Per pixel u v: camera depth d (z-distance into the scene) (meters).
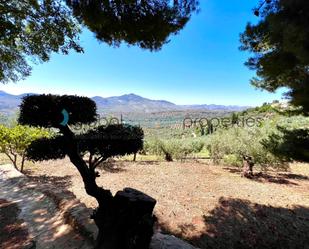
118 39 4.75
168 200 9.36
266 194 10.82
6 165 11.71
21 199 6.85
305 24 3.07
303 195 10.88
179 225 7.41
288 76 4.30
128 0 4.01
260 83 5.64
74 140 3.25
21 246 4.21
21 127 11.70
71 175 12.00
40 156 3.15
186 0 4.54
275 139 5.43
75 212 5.26
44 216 5.56
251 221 7.97
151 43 4.75
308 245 6.89
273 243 6.89
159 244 4.48
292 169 17.61
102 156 3.31
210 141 18.48
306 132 4.89
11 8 8.23
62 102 3.15
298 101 4.20
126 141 3.14
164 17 4.44
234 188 11.63
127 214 3.31
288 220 8.22
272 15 3.70
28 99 3.10
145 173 13.67
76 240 4.30
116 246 3.28
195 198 9.80
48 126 3.19
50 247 4.17
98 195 3.45
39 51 9.90
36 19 8.57
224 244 6.64
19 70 12.82
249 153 14.18
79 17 4.52
